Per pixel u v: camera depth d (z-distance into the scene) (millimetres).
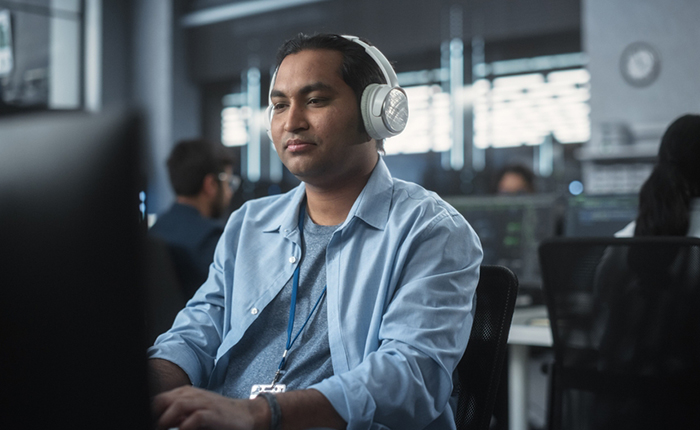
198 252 2064
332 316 1037
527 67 5973
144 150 433
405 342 928
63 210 433
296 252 1131
